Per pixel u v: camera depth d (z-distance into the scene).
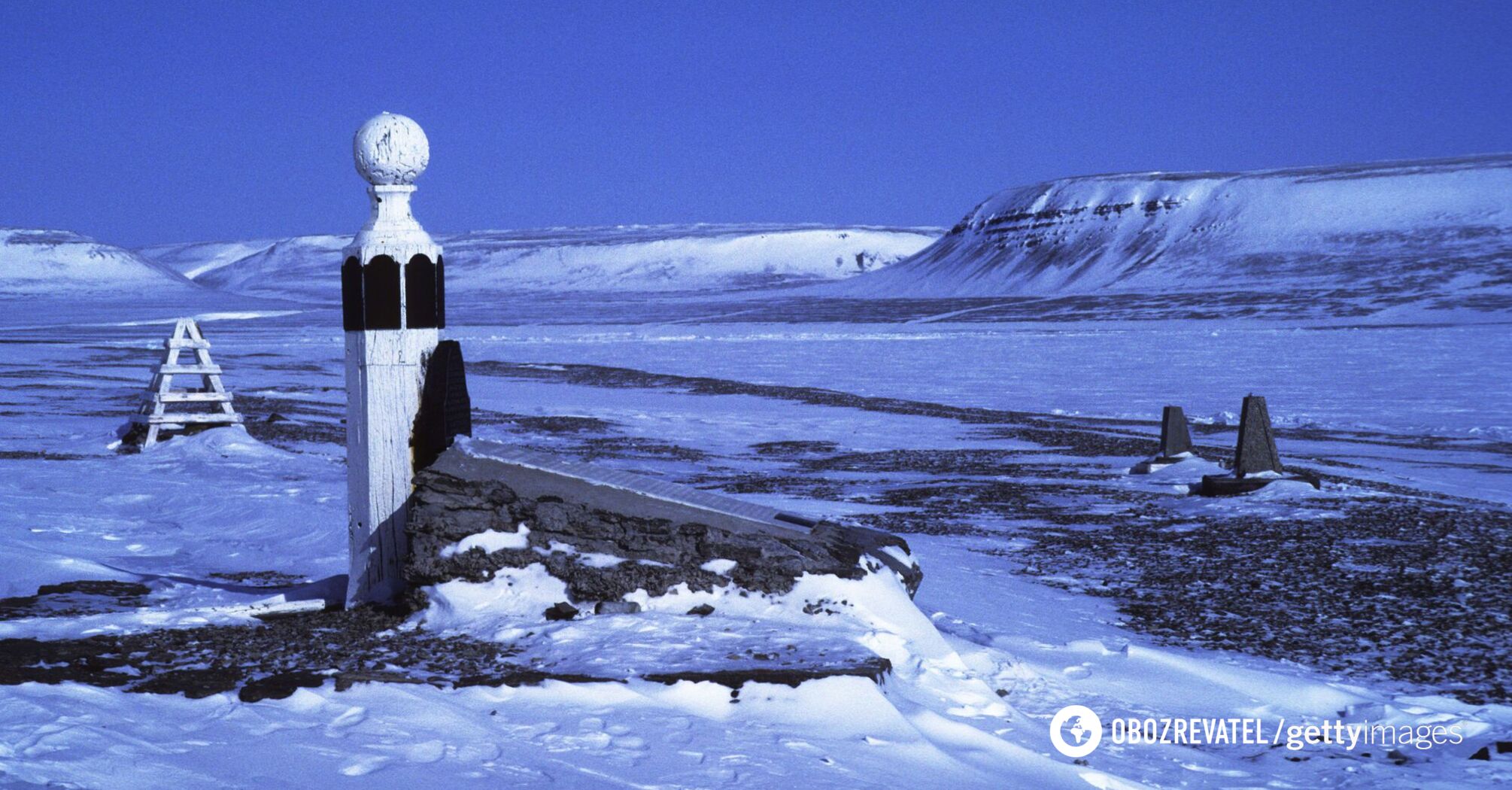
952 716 6.03
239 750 4.57
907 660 6.58
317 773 4.38
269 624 7.05
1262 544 13.48
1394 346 64.31
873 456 24.36
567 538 7.11
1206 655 8.66
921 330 91.81
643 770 4.65
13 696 5.00
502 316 143.88
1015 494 18.20
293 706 5.23
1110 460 23.41
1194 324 97.25
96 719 4.79
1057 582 11.37
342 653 6.27
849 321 115.56
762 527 7.29
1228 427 32.59
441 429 7.38
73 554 10.15
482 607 6.97
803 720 5.41
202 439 19.02
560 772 4.55
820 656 6.11
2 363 49.12
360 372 7.40
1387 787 5.62
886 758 5.08
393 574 7.45
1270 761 6.08
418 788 4.27
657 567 7.04
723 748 4.98
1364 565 12.18
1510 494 19.61
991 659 7.30
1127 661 7.98
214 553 10.70
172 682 5.51
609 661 6.00
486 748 4.78
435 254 7.41
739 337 81.75
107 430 22.86
